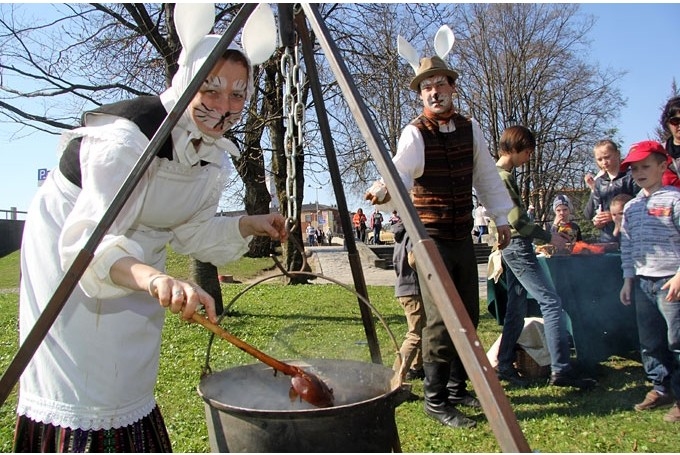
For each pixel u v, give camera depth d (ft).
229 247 7.13
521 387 12.85
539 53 83.51
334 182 7.22
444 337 10.51
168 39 22.43
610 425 10.44
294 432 4.87
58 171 6.06
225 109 5.84
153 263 6.76
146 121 5.79
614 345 13.89
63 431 5.76
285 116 6.69
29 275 6.02
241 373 6.34
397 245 12.96
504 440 3.69
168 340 18.47
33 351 5.04
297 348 16.78
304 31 6.55
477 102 85.35
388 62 30.48
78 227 5.21
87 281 5.15
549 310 12.68
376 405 5.15
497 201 11.46
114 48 24.50
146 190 5.98
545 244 14.53
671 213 10.90
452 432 10.14
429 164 10.41
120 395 6.01
